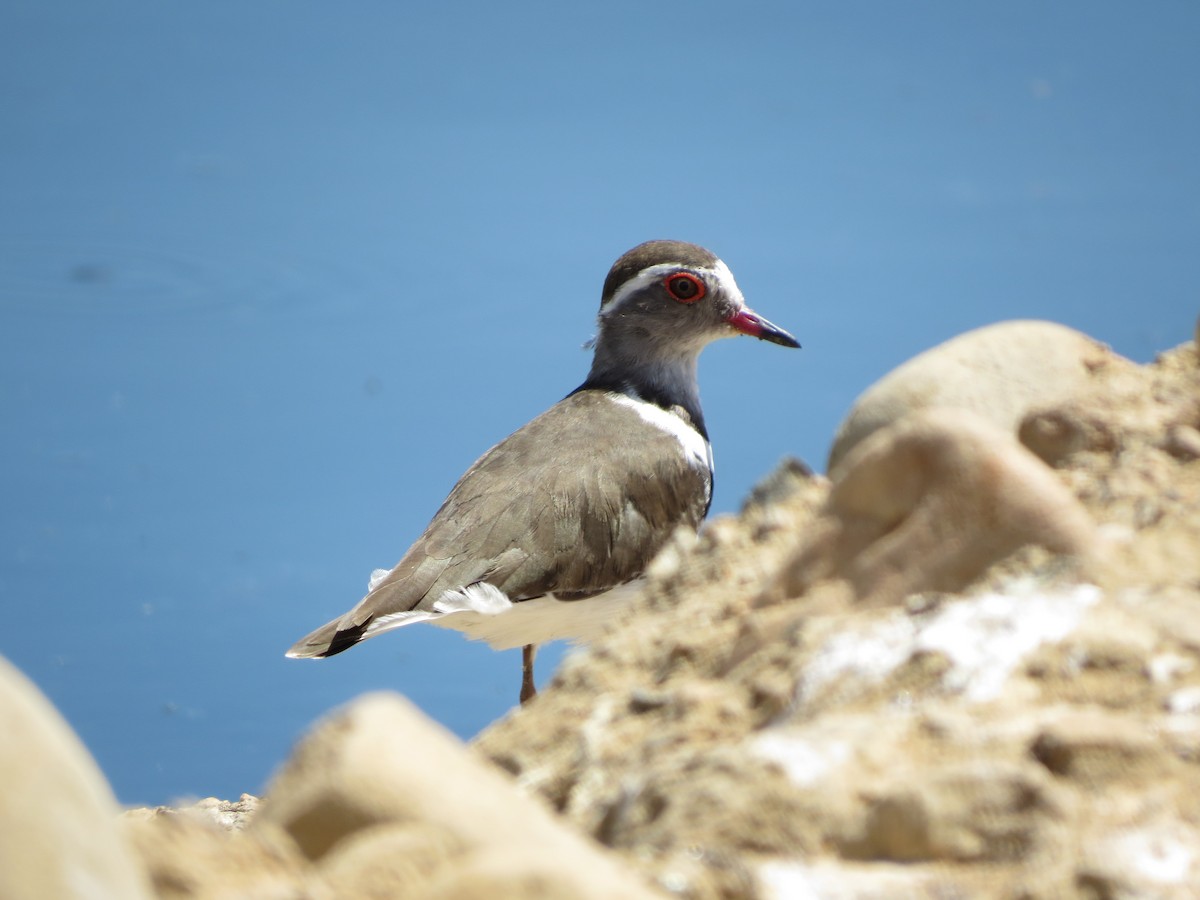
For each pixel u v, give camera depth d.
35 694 7.12
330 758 8.26
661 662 11.41
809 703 9.76
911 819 8.52
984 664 9.49
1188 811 8.34
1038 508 10.05
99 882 6.51
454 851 7.80
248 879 7.89
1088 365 12.56
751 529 12.66
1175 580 9.81
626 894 7.36
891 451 10.45
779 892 8.25
